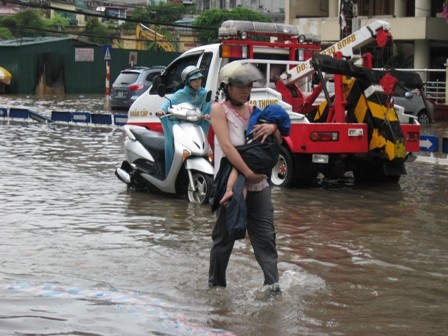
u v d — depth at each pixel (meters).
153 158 11.78
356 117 12.91
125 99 33.28
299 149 12.46
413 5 41.31
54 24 74.62
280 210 10.81
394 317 6.16
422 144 17.20
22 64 52.31
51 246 8.32
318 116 13.84
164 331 5.68
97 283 6.91
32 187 12.31
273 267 6.61
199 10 83.25
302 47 14.59
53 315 5.98
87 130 23.16
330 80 15.52
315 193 12.41
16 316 5.93
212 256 6.76
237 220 6.29
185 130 11.21
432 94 31.77
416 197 12.13
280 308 6.30
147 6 79.88
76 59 54.47
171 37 72.00
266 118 6.44
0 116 26.92
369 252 8.38
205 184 11.01
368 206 11.26
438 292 6.89
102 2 86.56
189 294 6.64
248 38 13.88
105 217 10.07
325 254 8.25
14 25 73.81
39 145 18.75
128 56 56.94
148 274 7.27
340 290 6.89
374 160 13.30
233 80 6.41
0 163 15.21
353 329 5.85
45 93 53.38
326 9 45.56
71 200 11.27
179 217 10.15
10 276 7.06
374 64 15.38
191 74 11.18
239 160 6.34
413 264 7.89
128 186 12.51
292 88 14.20
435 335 5.74
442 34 39.47
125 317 5.98
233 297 6.57
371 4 42.44
